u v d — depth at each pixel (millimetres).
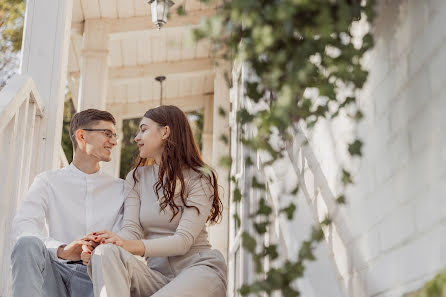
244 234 1418
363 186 1661
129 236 2381
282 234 2404
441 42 1156
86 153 2631
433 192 1191
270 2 1214
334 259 1970
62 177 2574
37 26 3260
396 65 1422
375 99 1580
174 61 6875
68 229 2510
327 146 2033
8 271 2488
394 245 1409
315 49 1326
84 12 5691
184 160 2490
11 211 2549
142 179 2562
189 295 2135
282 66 1314
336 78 1377
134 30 5902
